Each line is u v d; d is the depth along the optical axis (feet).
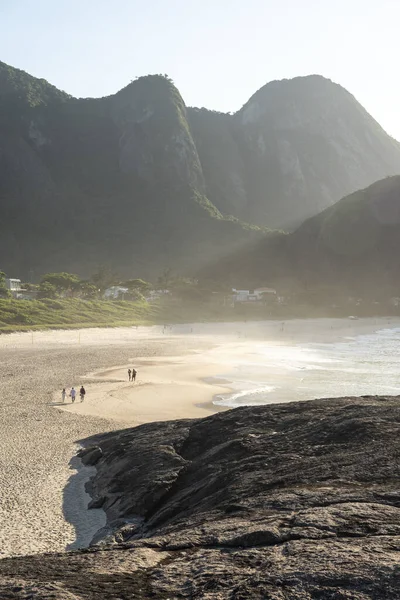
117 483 65.46
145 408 127.44
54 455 83.41
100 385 156.46
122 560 25.11
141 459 68.28
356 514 29.30
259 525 29.68
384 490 35.53
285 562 22.58
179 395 146.10
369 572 20.53
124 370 193.26
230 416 74.90
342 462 45.73
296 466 47.88
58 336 327.67
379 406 64.95
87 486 69.87
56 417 110.93
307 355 263.29
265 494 40.47
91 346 280.92
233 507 38.24
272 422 68.33
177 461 63.82
